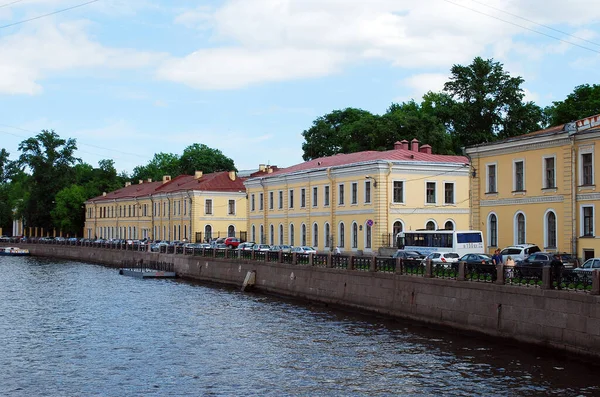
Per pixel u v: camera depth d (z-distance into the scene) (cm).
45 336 3081
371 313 3531
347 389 2123
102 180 12738
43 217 12369
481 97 8194
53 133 12275
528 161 4256
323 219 6275
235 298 4450
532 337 2523
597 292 2273
